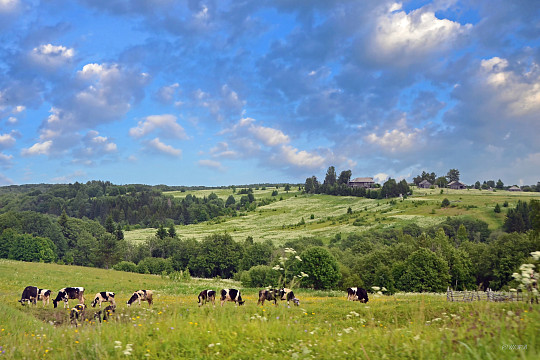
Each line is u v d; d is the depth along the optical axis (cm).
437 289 6144
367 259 7506
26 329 1388
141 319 1251
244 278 6669
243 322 1062
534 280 763
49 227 13300
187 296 3681
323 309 1981
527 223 12300
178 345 861
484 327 784
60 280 4806
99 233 15300
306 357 743
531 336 688
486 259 7006
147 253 12825
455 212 15362
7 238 11269
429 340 771
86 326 1245
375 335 874
